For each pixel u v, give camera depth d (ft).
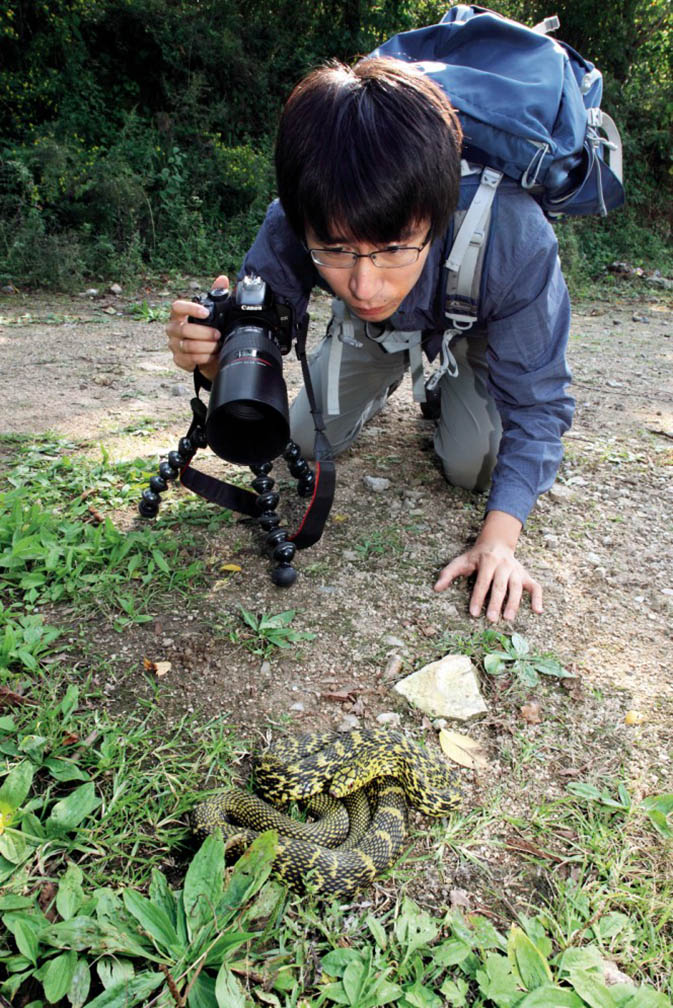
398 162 2.11
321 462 2.98
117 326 7.88
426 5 16.57
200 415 3.16
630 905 1.94
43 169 11.14
